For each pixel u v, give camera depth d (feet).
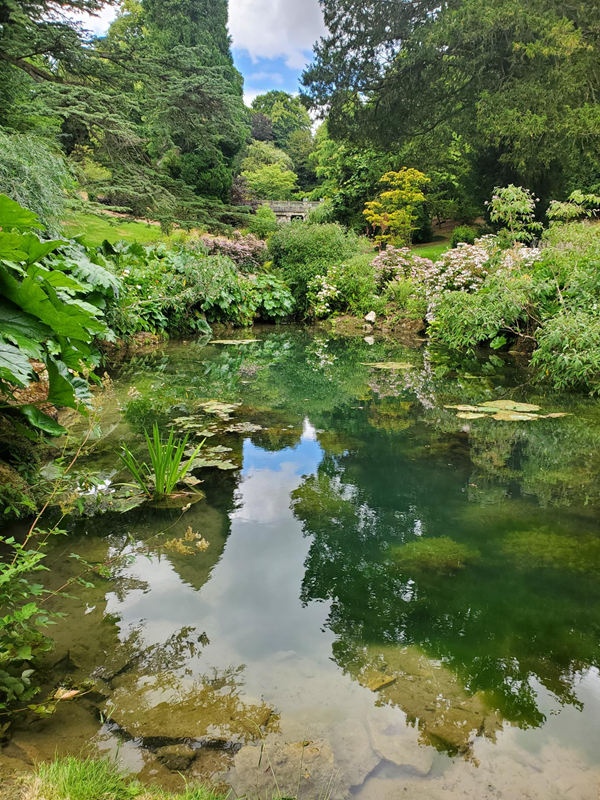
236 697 4.24
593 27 39.01
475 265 27.66
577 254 20.80
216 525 7.49
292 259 40.93
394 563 6.51
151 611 5.40
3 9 29.76
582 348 16.56
